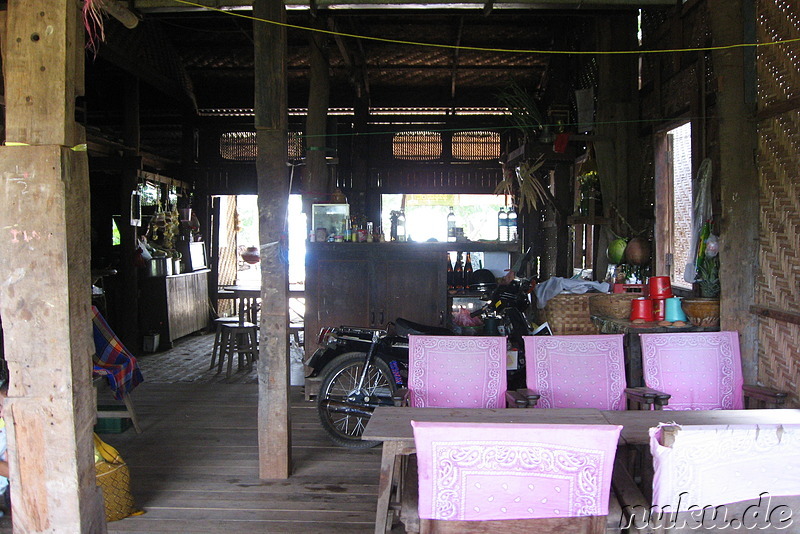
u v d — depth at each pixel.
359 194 9.26
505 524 1.96
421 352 3.44
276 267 3.80
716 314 4.05
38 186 2.19
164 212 8.81
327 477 3.85
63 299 2.21
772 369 3.70
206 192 9.61
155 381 6.55
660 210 5.44
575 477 1.91
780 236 3.62
